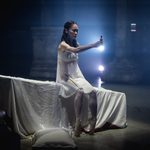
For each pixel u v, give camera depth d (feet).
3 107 14.88
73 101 16.47
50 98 15.92
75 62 16.83
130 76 35.47
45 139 13.03
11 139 13.43
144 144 14.52
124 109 17.83
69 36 16.57
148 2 43.47
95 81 33.32
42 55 37.81
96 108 16.19
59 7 46.39
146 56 43.32
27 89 15.24
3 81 14.92
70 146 12.96
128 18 44.14
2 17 49.85
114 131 16.85
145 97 27.12
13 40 49.90
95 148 13.82
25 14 49.70
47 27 37.27
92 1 46.70
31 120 15.35
